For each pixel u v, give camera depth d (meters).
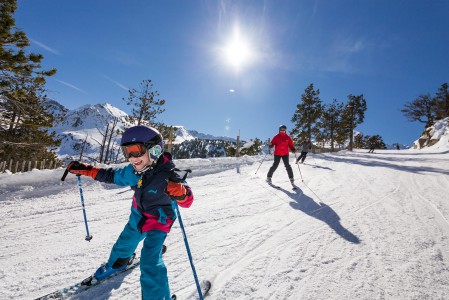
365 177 8.11
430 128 33.91
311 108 36.84
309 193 5.97
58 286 2.43
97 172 2.25
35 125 12.45
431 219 4.05
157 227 1.98
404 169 10.05
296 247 3.10
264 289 2.31
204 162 11.66
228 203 5.19
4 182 7.35
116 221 4.36
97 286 2.35
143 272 1.86
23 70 9.80
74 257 3.01
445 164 12.05
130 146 1.87
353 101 41.25
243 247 3.14
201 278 2.49
